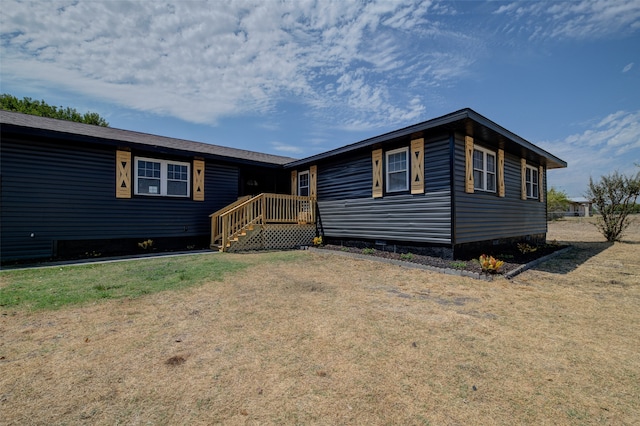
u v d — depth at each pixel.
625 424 1.78
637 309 3.93
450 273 6.07
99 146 8.54
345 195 9.78
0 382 2.12
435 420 1.79
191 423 1.73
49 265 6.75
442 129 6.95
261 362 2.46
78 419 1.76
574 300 4.32
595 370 2.41
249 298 4.25
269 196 10.16
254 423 1.74
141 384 2.13
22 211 7.41
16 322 3.26
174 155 9.95
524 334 3.11
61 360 2.45
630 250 9.63
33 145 7.58
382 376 2.27
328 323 3.34
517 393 2.08
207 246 10.65
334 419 1.78
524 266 6.60
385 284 5.23
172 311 3.67
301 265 6.95
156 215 9.54
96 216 8.44
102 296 4.25
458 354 2.65
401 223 7.95
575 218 28.31
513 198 9.75
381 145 8.49
